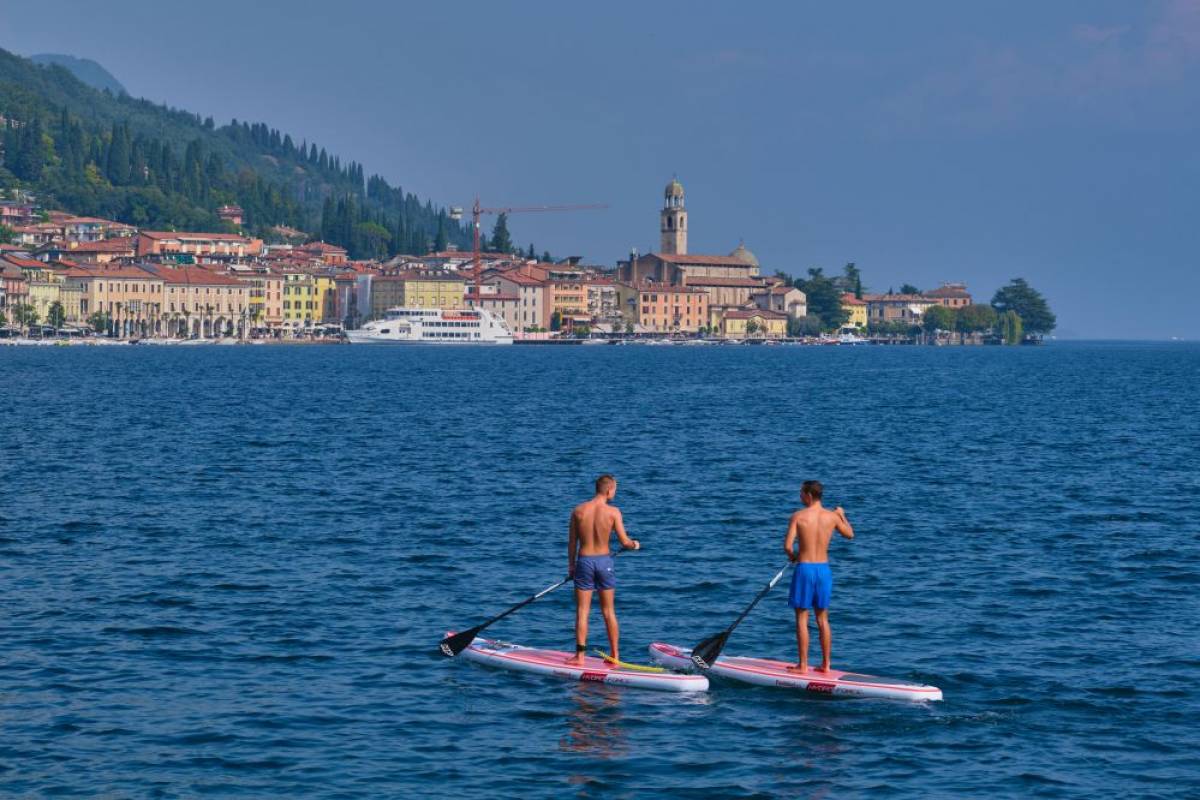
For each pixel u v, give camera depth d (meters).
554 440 136.50
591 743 42.12
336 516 82.75
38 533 75.38
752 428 155.25
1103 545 74.38
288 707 44.94
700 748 41.88
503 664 49.22
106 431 140.50
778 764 40.66
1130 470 111.31
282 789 38.28
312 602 59.12
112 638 52.81
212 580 63.38
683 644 53.09
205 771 39.44
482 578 64.62
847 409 191.75
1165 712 44.97
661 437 141.75
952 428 157.00
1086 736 42.88
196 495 91.31
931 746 42.09
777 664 48.72
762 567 67.81
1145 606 59.59
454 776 39.41
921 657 51.12
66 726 42.81
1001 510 87.75
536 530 78.56
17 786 38.22
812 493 47.66
